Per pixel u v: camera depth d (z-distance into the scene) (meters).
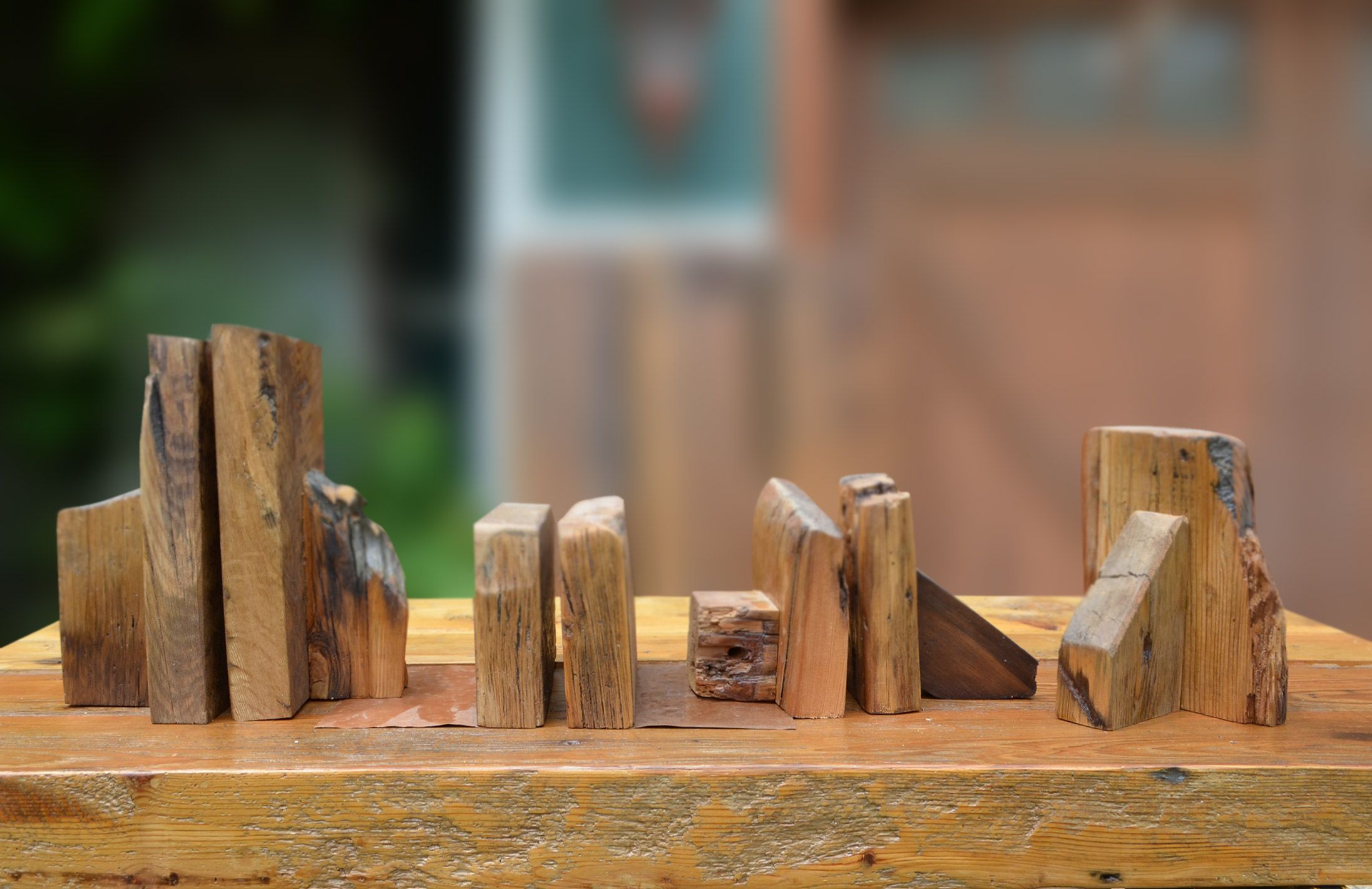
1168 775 1.27
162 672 1.32
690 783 1.26
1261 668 1.32
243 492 1.31
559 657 1.44
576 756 1.28
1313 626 1.55
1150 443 1.37
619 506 1.35
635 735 1.31
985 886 1.27
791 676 1.34
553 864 1.26
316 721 1.32
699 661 1.36
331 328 2.63
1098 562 1.40
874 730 1.32
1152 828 1.27
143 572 1.34
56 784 1.26
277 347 1.31
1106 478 1.39
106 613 1.35
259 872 1.26
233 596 1.32
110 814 1.26
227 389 1.31
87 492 2.59
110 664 1.35
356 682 1.36
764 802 1.26
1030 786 1.27
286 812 1.26
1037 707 1.36
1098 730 1.32
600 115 2.19
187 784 1.26
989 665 1.37
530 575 1.31
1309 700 1.37
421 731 1.31
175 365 1.31
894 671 1.34
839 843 1.27
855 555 1.36
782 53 2.16
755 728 1.32
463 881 1.27
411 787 1.26
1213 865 1.27
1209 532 1.34
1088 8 2.16
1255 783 1.27
